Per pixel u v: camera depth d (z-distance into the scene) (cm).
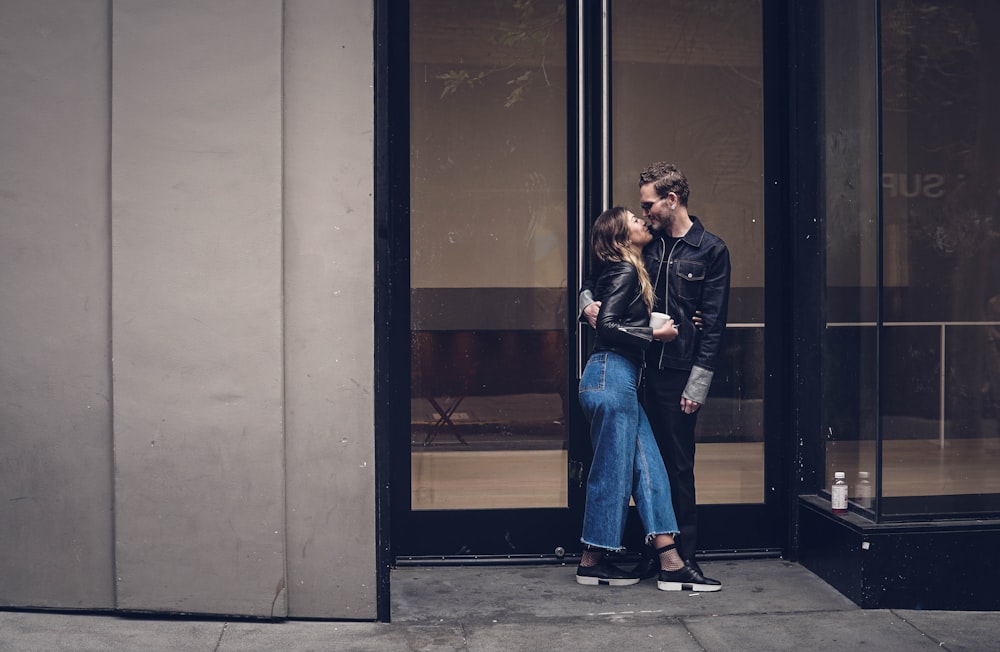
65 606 410
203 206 400
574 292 500
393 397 495
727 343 509
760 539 510
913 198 466
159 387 401
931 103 468
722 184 510
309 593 409
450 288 498
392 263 495
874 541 433
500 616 422
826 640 396
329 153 402
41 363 405
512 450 500
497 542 500
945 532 435
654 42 506
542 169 500
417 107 495
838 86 483
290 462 405
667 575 458
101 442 407
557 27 498
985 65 471
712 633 402
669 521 454
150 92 397
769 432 509
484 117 498
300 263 403
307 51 400
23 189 402
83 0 400
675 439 463
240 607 406
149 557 404
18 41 400
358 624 408
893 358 455
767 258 509
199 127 398
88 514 408
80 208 403
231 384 401
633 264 447
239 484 403
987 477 463
